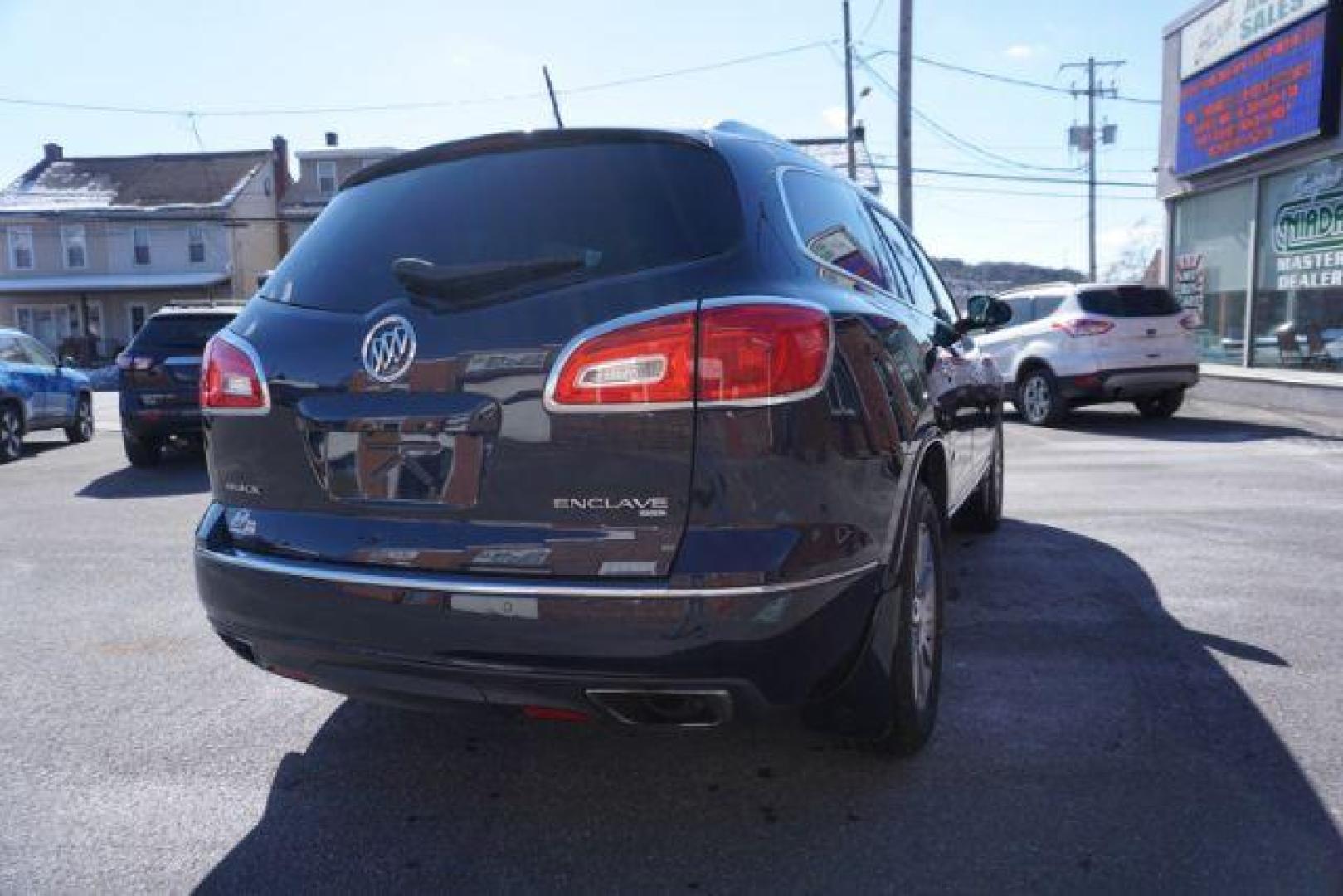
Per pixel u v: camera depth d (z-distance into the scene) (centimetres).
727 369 230
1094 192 3912
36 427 1248
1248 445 1044
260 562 267
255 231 4131
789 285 254
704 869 259
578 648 230
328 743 337
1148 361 1182
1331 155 1372
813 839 271
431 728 349
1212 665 393
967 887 248
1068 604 476
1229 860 257
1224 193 1656
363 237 288
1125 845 265
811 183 325
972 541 607
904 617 289
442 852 269
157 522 729
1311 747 321
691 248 252
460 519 246
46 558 608
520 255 265
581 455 235
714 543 229
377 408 256
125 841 275
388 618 245
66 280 3972
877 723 290
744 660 229
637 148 277
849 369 259
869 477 262
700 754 324
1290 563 548
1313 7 1354
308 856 267
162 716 361
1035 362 1250
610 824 282
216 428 288
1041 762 313
